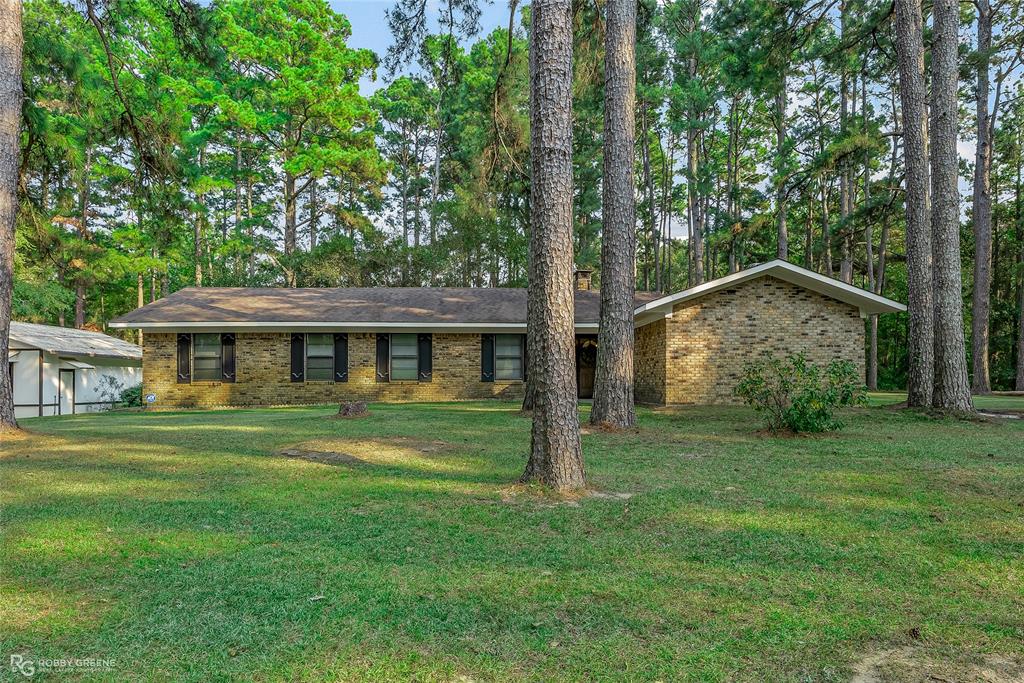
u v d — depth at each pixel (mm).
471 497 5211
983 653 2570
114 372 24453
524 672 2404
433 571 3498
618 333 9953
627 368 10000
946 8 11484
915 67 12188
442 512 4734
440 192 37625
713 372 15086
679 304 15062
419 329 17969
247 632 2725
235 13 28703
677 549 3908
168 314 17266
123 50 13156
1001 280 29797
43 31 11648
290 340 17656
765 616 2920
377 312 18234
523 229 27016
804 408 8992
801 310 15180
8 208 8461
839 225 20703
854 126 17938
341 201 37812
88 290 33812
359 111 29875
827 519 4590
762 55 14859
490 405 15492
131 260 28391
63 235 16016
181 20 12258
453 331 18156
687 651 2576
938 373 11531
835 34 18938
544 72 5535
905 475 6121
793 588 3273
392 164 33656
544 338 5453
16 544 3900
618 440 8656
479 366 18266
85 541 3967
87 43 16281
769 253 31797
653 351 16281
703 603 3070
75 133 12617
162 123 12570
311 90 28422
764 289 15180
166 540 4004
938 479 5930
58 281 26062
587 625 2818
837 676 2379
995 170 29297
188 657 2506
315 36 29266
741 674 2395
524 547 3928
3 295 8500
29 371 19422
